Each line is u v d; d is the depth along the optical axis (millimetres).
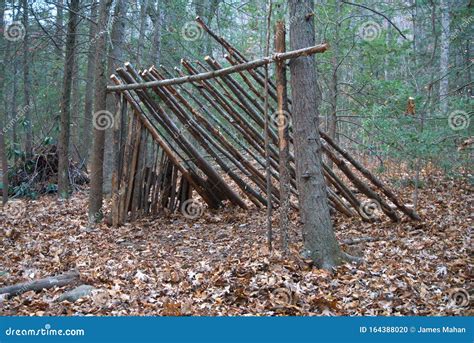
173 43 14914
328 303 4777
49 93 17438
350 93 11055
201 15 14445
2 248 7484
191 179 9492
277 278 5336
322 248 5918
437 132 8320
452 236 6980
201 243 7402
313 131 5988
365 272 5625
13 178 14047
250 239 7332
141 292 5281
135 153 9094
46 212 10617
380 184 7863
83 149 16844
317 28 11203
